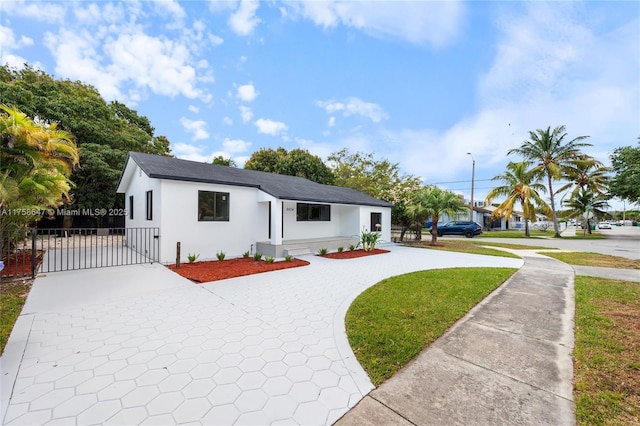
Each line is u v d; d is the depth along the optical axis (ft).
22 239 25.91
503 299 17.39
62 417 6.91
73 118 51.13
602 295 17.79
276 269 25.84
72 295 16.78
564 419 6.93
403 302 16.57
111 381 8.43
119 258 29.94
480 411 7.26
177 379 8.61
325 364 9.64
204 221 29.78
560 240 65.72
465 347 10.98
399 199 61.46
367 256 35.81
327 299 17.16
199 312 14.52
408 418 7.01
